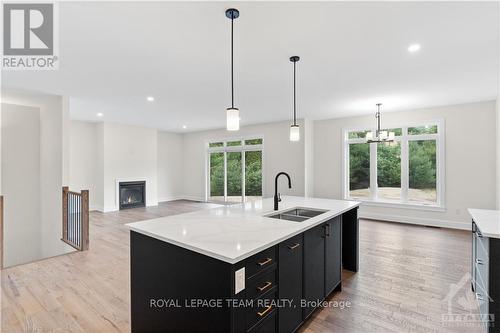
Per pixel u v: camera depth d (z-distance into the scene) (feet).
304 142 22.17
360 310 7.90
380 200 20.47
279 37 8.28
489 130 16.15
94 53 9.41
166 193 31.27
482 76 11.75
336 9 6.79
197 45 8.83
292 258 6.31
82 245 13.33
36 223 17.16
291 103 16.84
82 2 6.45
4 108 16.17
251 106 17.69
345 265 11.00
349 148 21.90
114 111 19.51
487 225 6.82
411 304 8.23
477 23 7.42
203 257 4.97
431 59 9.91
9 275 10.39
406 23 7.45
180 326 5.40
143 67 10.75
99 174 24.57
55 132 15.67
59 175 15.48
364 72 11.26
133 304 6.55
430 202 18.52
